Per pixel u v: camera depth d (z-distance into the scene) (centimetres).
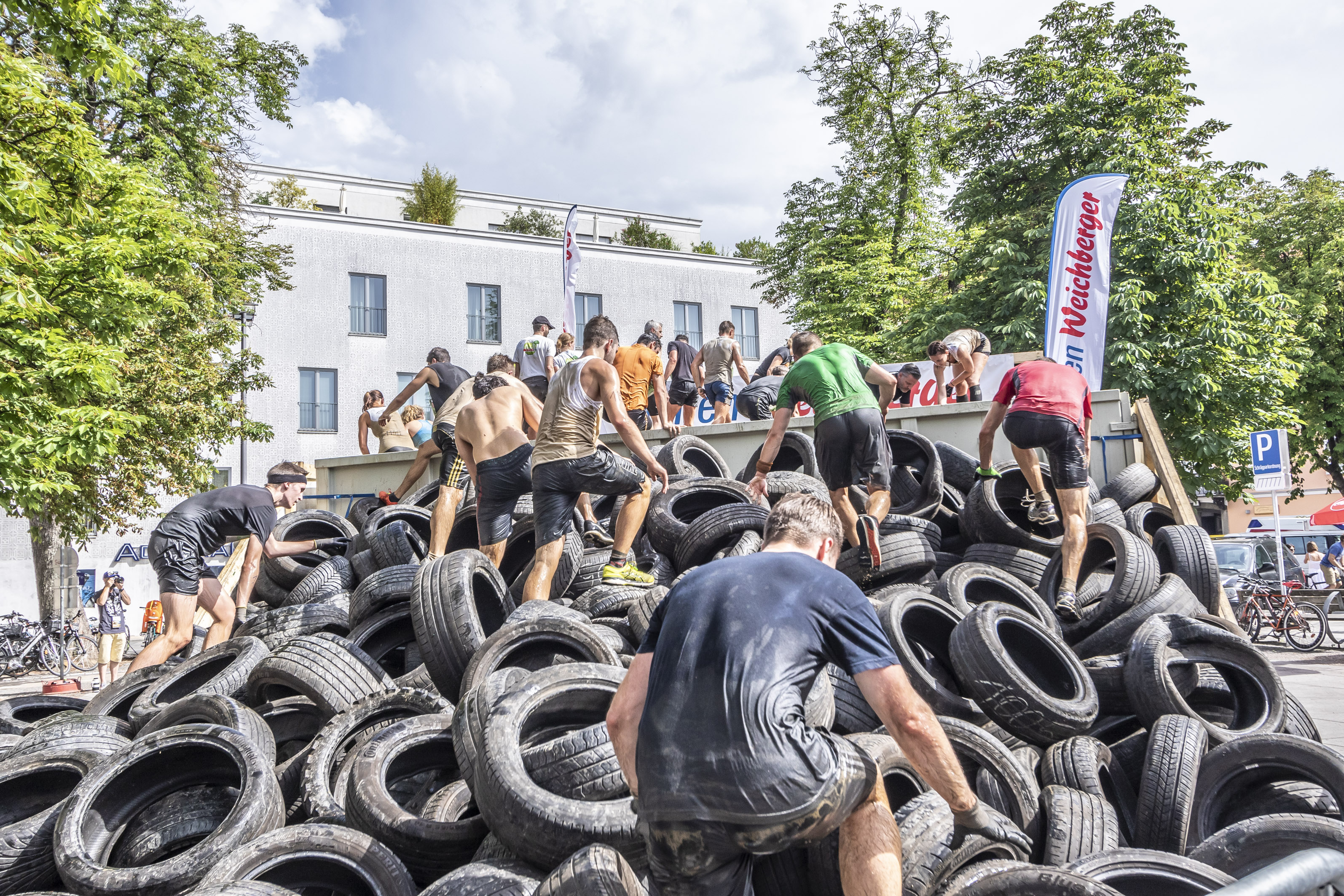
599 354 712
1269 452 1784
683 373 1542
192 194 2141
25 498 1031
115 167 1143
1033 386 695
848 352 736
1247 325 2253
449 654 538
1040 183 2477
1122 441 908
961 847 341
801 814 236
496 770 360
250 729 486
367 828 392
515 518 867
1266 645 1753
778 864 335
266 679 538
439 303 3744
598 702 434
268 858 360
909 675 504
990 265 2416
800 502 303
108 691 646
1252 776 454
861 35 3078
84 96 1880
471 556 590
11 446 962
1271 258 3275
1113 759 487
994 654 504
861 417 701
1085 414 698
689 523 798
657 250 4144
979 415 931
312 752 473
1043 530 822
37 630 2005
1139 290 2189
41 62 1138
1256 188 3372
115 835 428
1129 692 548
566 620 510
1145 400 930
